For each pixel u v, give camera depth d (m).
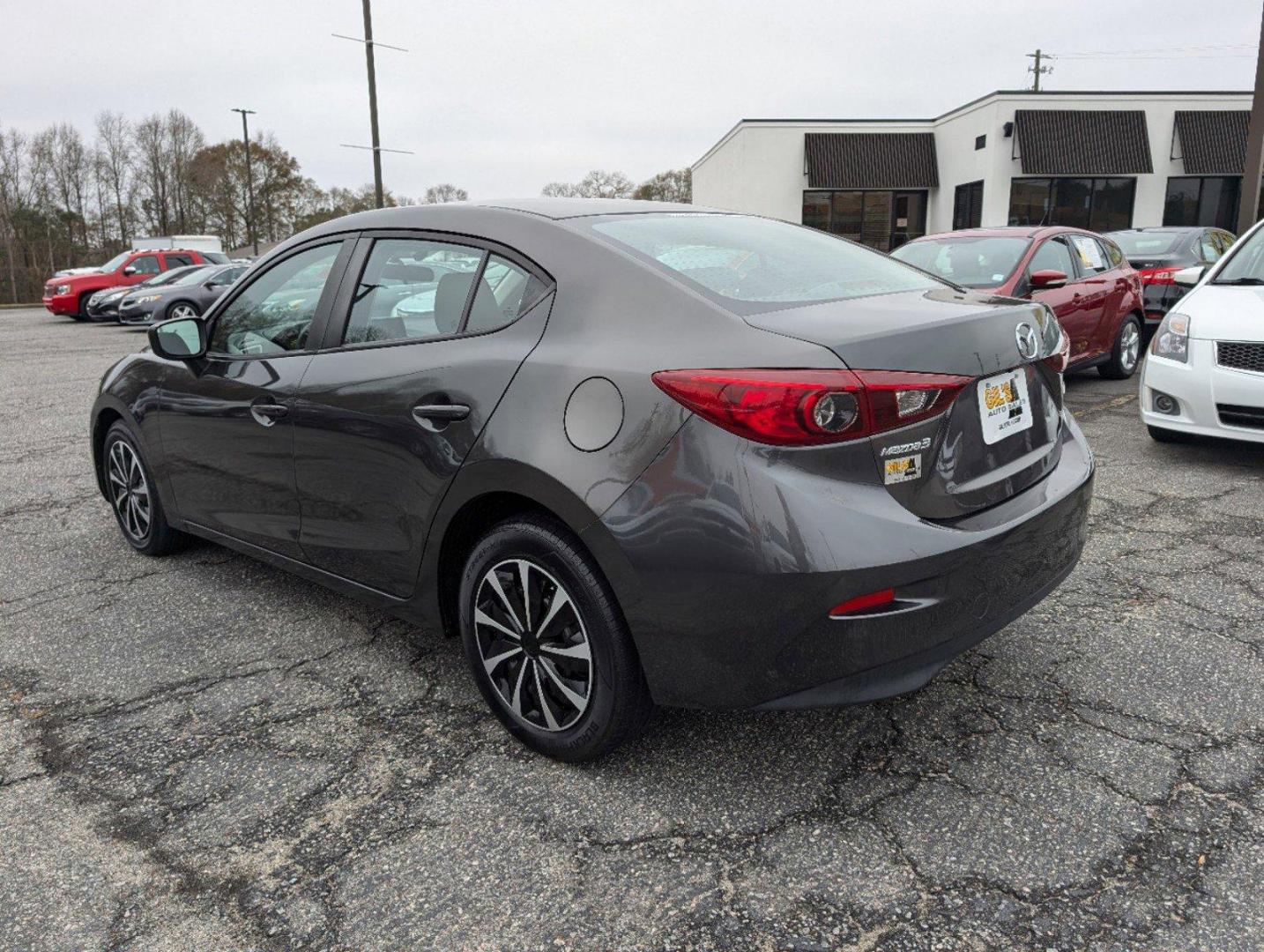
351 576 2.91
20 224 57.81
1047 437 2.52
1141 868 1.94
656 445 2.01
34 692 2.87
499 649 2.46
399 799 2.27
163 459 3.64
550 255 2.40
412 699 2.77
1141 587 3.45
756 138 27.25
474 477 2.33
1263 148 12.02
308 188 72.56
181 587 3.73
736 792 2.26
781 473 1.91
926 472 2.04
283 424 2.94
